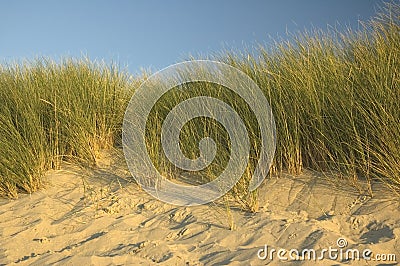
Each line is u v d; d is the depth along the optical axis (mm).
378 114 4285
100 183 5125
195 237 3762
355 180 4133
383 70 4484
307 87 4719
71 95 5855
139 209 4445
